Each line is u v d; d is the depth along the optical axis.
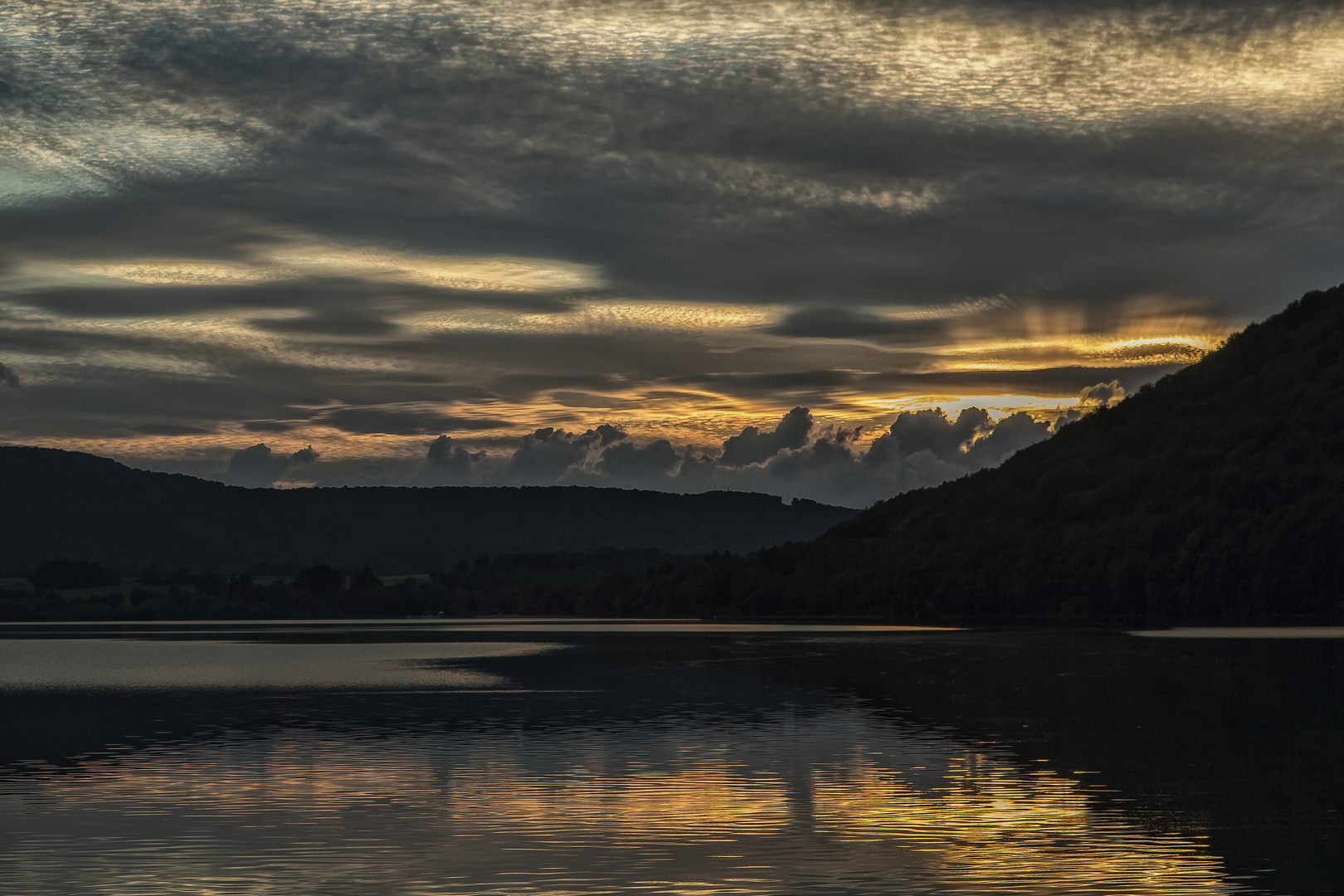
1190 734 45.59
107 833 29.31
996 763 38.84
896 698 60.41
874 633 145.75
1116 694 61.59
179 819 30.84
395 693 66.75
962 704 57.25
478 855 27.02
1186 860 26.16
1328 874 25.03
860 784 35.16
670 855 26.81
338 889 24.52
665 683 71.88
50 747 44.28
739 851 27.12
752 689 66.69
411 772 37.97
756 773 37.12
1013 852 26.91
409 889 24.41
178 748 43.69
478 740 45.44
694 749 42.41
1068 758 39.81
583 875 25.27
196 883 24.98
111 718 53.91
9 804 32.88
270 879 25.22
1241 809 31.39
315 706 59.19
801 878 24.95
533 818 30.67
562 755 41.28
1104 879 24.72
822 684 68.88
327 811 31.67
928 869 25.58
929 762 39.06
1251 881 24.48
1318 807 31.59
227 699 63.84
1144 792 33.72
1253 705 55.59
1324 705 55.41
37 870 25.92
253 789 35.00
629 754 41.38
